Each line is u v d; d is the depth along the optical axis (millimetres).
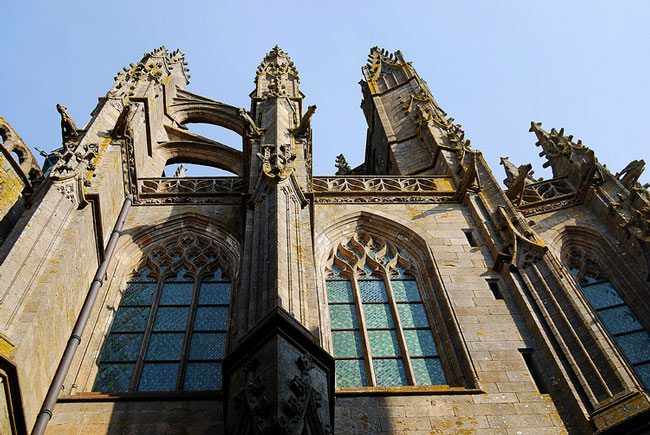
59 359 22547
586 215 33062
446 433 20172
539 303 24703
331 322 27031
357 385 24078
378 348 25719
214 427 20484
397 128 48812
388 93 54906
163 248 31609
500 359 23250
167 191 35656
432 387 22422
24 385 18859
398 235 31938
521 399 21500
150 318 27172
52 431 20203
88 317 25375
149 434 20219
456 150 39281
